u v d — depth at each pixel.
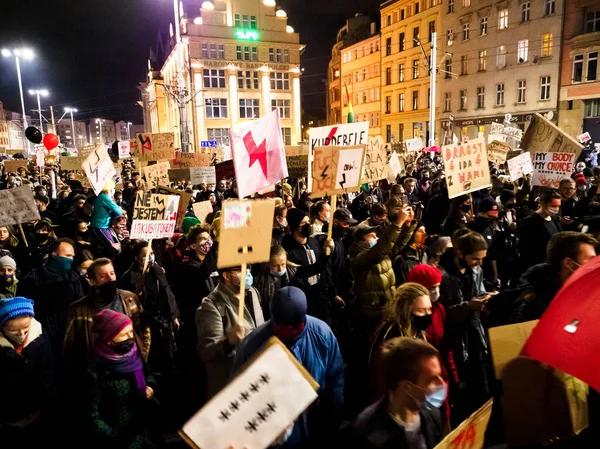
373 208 6.45
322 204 6.80
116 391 3.00
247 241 2.74
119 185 15.02
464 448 2.12
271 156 3.75
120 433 2.99
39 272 4.73
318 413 2.79
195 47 46.12
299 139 51.31
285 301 2.59
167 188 6.79
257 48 48.50
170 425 4.28
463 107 40.12
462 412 3.85
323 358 2.80
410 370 2.04
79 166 17.31
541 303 3.22
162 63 70.44
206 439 1.93
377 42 50.16
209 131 47.56
